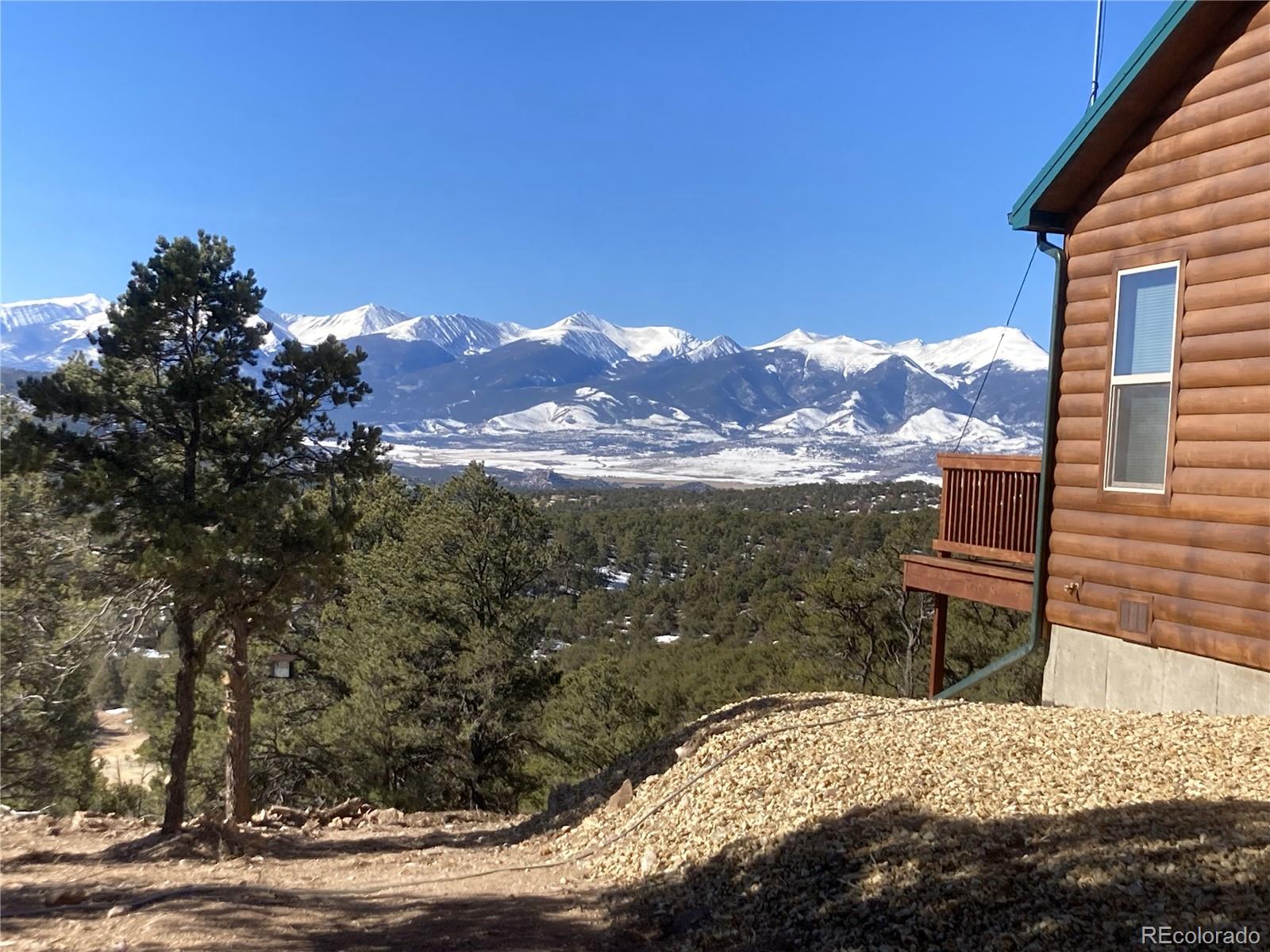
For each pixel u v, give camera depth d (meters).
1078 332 7.96
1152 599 7.15
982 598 8.82
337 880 7.16
